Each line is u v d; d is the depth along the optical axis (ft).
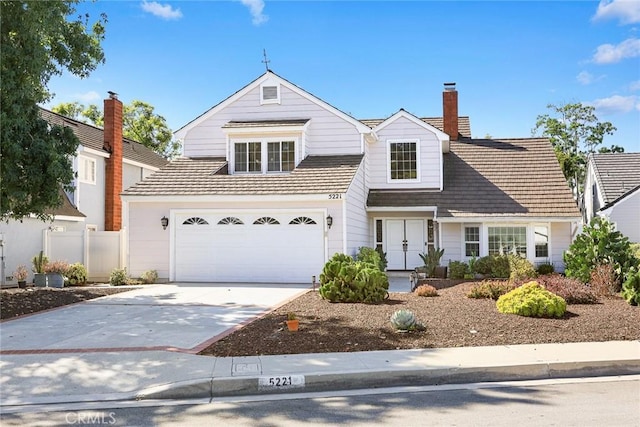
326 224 58.70
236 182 62.54
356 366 24.75
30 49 41.81
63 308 43.01
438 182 72.43
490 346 28.53
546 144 78.79
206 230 61.26
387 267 73.31
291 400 21.84
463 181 73.41
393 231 73.67
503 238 66.69
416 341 29.60
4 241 61.67
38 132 45.27
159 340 30.71
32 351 28.55
